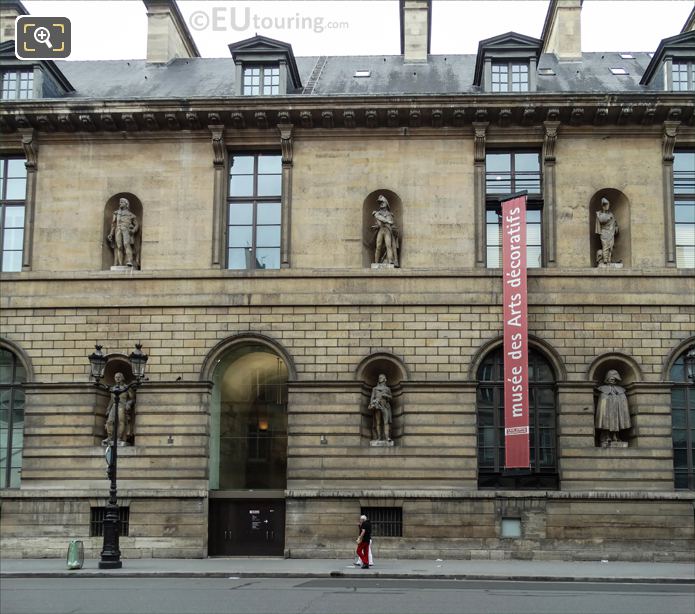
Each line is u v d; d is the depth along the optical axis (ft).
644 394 109.19
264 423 114.62
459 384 109.70
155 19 139.95
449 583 82.58
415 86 124.88
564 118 113.50
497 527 107.04
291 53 120.88
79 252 115.55
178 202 115.75
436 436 109.19
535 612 60.75
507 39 117.91
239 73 119.55
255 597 68.54
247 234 116.67
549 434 110.42
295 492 108.47
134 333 113.09
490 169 116.37
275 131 116.06
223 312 112.88
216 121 114.93
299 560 105.60
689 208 114.83
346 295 112.16
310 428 109.91
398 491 107.86
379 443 109.50
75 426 111.45
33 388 112.37
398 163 115.34
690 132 113.80
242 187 117.70
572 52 135.13
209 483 111.24
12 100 114.21
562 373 109.60
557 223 113.19
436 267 112.57
